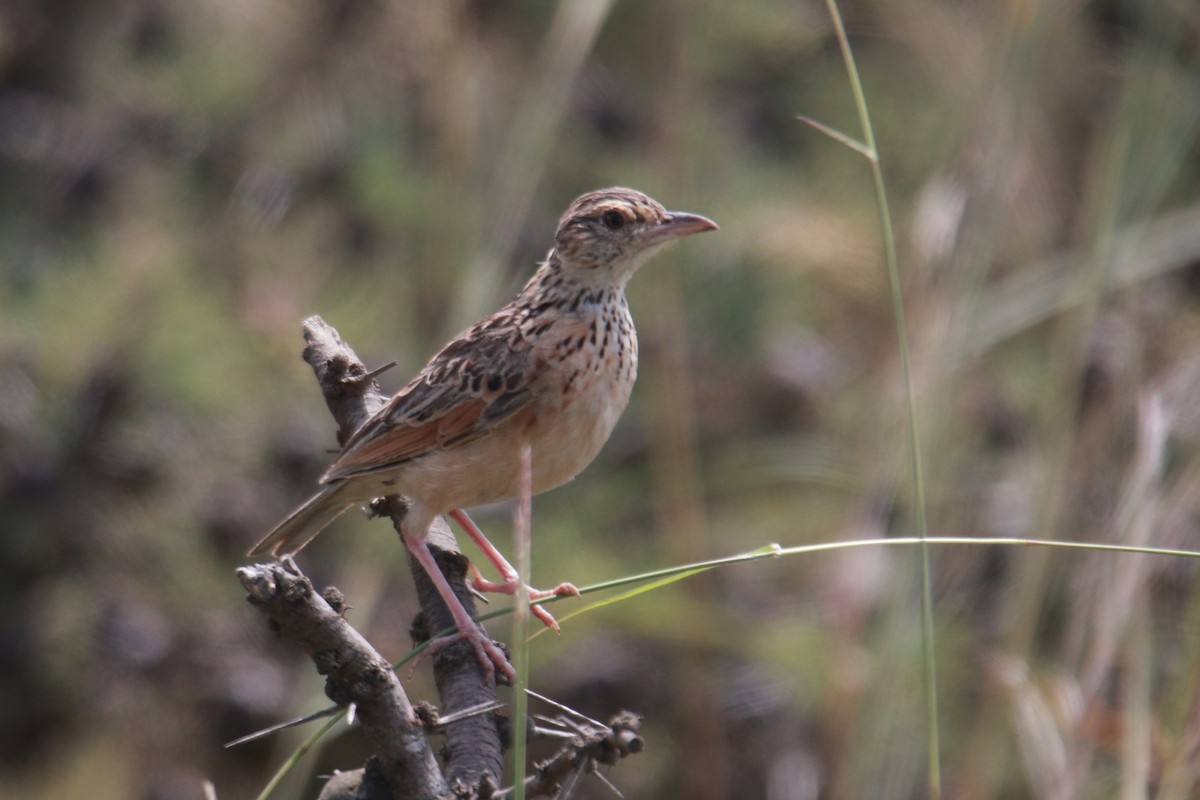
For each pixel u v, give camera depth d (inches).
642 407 546.6
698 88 542.6
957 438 450.9
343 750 494.9
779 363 536.4
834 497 518.3
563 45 442.3
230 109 572.1
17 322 529.0
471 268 446.3
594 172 547.8
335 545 504.7
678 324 506.9
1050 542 219.8
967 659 443.5
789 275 539.2
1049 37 497.0
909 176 539.2
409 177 535.8
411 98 559.2
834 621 443.8
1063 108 515.5
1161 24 411.2
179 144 571.2
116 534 515.5
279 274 536.4
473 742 228.5
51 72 598.2
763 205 537.3
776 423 537.3
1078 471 418.9
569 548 505.4
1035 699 378.0
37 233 558.6
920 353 390.3
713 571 515.5
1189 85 412.8
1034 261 474.0
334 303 526.6
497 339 315.9
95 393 518.9
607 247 315.3
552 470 322.7
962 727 441.7
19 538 507.2
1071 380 407.8
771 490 533.0
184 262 542.0
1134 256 424.8
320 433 528.1
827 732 446.6
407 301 523.8
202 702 501.4
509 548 495.5
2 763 492.7
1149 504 355.9
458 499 314.7
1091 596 388.8
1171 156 406.3
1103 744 371.9
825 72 571.8
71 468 515.5
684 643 485.7
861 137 554.6
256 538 518.9
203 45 582.9
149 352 523.2
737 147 560.4
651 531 534.9
